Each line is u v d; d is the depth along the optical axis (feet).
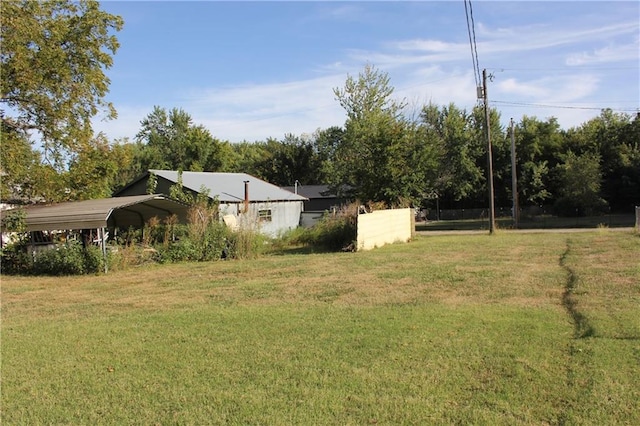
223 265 55.21
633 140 156.56
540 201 162.91
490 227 91.71
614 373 16.17
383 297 31.32
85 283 45.70
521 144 164.66
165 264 58.85
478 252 56.95
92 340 23.32
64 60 73.67
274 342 21.57
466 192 169.99
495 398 14.67
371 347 20.17
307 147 221.05
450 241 75.92
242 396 15.52
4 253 57.82
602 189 145.07
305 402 14.88
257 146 279.49
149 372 18.21
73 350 21.67
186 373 17.93
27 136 75.36
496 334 21.34
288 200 113.70
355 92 131.34
